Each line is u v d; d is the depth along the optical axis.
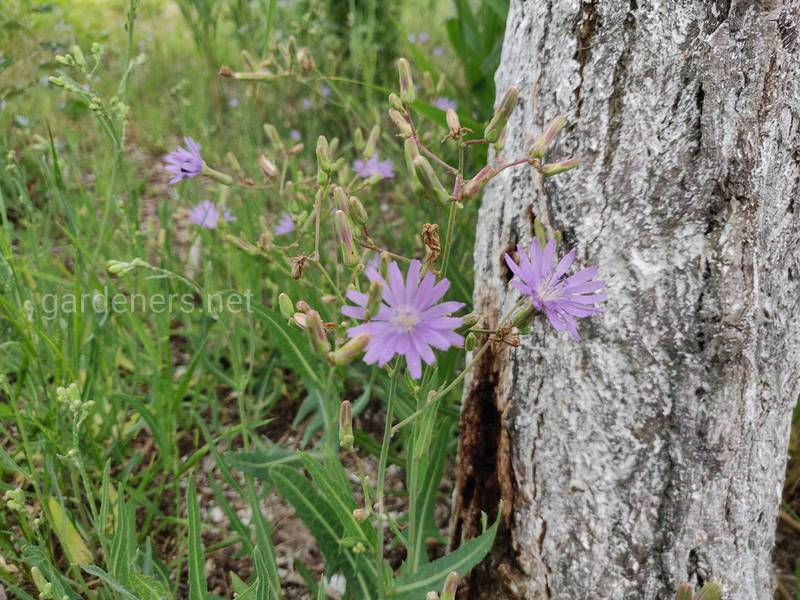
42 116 0.54
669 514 0.22
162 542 0.33
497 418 0.27
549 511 0.25
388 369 0.20
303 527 0.33
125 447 0.35
